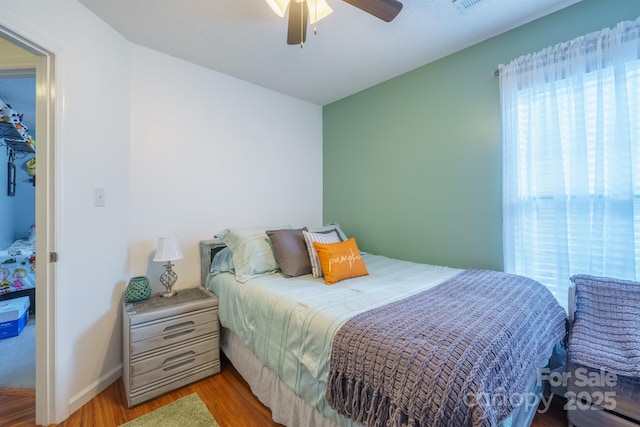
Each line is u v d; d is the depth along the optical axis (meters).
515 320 1.16
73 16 1.56
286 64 2.36
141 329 1.63
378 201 2.77
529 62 1.79
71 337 1.55
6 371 1.94
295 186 3.08
